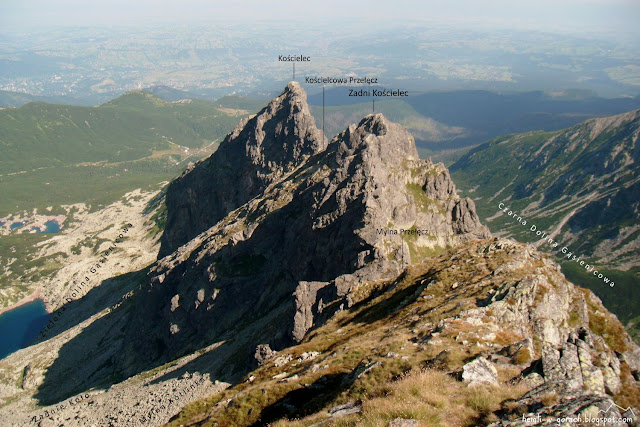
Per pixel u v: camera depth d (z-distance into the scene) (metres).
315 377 49.22
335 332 72.25
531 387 32.47
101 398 126.00
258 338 113.62
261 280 149.38
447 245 141.75
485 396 30.64
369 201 126.88
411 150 162.38
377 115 164.25
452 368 37.00
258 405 48.09
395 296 78.69
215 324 146.12
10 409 163.25
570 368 33.84
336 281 102.00
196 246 182.75
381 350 46.78
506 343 45.91
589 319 59.62
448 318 51.81
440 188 151.62
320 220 134.50
